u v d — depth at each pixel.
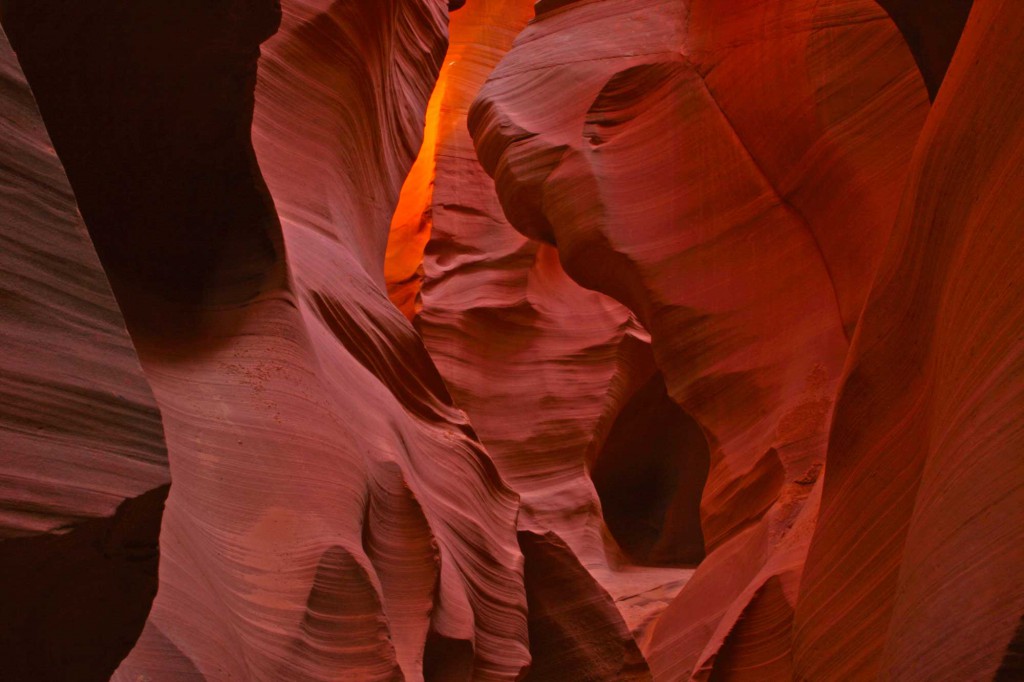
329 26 4.95
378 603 3.01
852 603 3.51
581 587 5.60
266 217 3.56
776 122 7.50
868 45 6.96
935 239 3.20
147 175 3.37
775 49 7.57
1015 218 2.53
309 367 3.52
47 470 1.36
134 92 3.20
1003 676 1.94
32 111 1.55
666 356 7.78
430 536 3.85
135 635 1.51
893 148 6.67
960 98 3.14
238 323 3.47
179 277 3.53
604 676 5.48
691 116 8.18
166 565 2.32
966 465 2.39
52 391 1.41
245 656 2.44
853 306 6.82
